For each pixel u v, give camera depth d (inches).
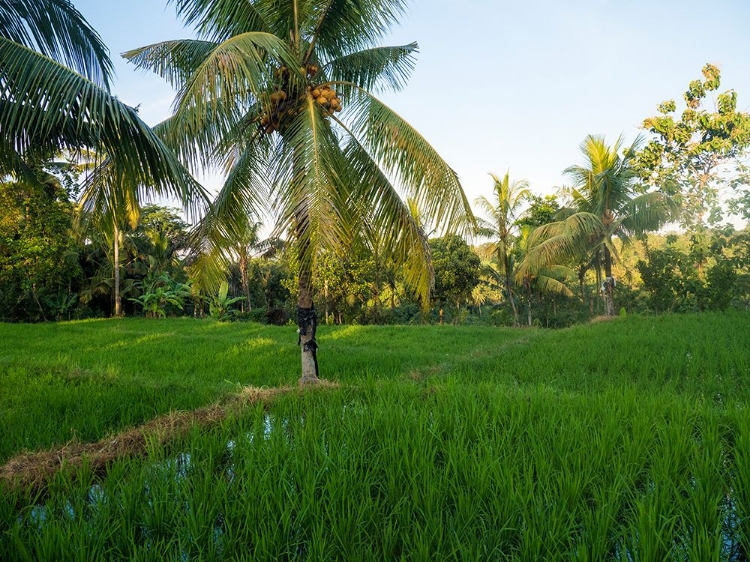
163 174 232.4
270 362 428.5
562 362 379.6
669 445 150.4
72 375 327.9
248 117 300.7
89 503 135.0
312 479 131.9
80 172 807.1
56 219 816.9
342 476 133.0
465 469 136.8
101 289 1086.4
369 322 1082.7
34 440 203.5
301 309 307.9
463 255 1026.1
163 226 1219.2
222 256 315.9
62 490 140.7
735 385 285.3
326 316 1013.8
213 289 325.4
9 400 265.0
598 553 98.7
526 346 477.7
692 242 758.5
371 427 178.2
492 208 969.5
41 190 292.8
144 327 768.3
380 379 307.9
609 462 142.8
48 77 196.2
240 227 317.1
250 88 245.1
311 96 288.0
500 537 107.8
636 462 141.9
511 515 113.1
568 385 318.7
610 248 719.1
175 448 170.9
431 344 588.1
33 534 113.7
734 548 110.2
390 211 296.7
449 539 106.4
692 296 755.4
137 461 156.5
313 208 241.8
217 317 986.7
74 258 974.4
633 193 762.2
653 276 751.7
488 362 400.8
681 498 120.4
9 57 198.5
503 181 954.7
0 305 1037.8
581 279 1092.5
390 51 334.6
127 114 211.0
